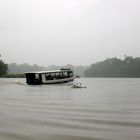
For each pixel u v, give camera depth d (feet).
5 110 112.27
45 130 74.43
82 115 99.14
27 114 100.99
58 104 135.23
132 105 130.21
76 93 212.02
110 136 68.18
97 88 287.89
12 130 74.33
